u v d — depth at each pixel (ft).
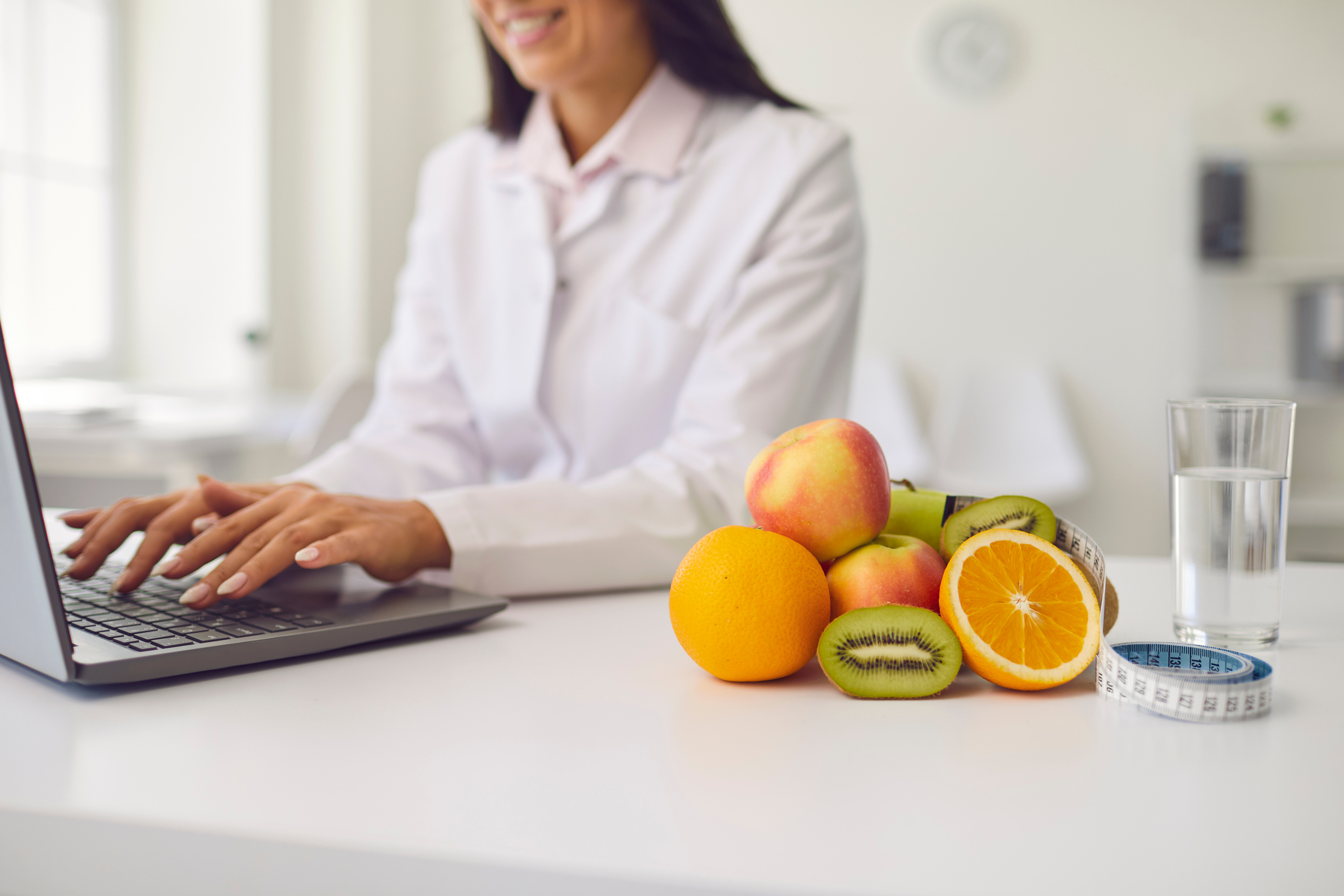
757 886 0.96
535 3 3.41
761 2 11.96
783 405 3.24
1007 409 11.66
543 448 3.89
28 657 1.62
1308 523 11.24
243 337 10.72
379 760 1.31
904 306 11.92
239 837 1.08
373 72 11.46
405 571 2.25
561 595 2.45
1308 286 11.28
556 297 3.77
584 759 1.32
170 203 10.88
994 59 11.53
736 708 1.54
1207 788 1.21
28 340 9.77
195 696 1.59
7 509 1.48
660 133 3.72
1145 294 11.53
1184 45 11.30
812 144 3.65
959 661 1.58
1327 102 11.21
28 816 1.13
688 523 2.65
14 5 9.50
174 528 2.21
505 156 4.01
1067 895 0.95
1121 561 2.84
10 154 9.50
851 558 1.71
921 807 1.15
